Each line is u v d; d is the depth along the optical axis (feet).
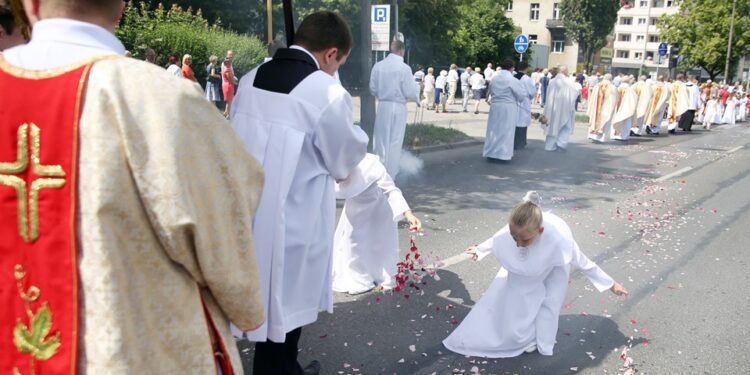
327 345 12.09
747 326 13.53
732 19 130.93
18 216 4.28
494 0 145.69
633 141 52.80
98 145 4.09
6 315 4.46
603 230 21.57
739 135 61.52
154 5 77.77
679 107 61.11
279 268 8.23
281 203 8.16
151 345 4.40
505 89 35.17
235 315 4.94
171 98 4.36
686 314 14.14
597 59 227.40
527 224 10.87
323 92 8.36
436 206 24.58
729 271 17.40
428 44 111.14
